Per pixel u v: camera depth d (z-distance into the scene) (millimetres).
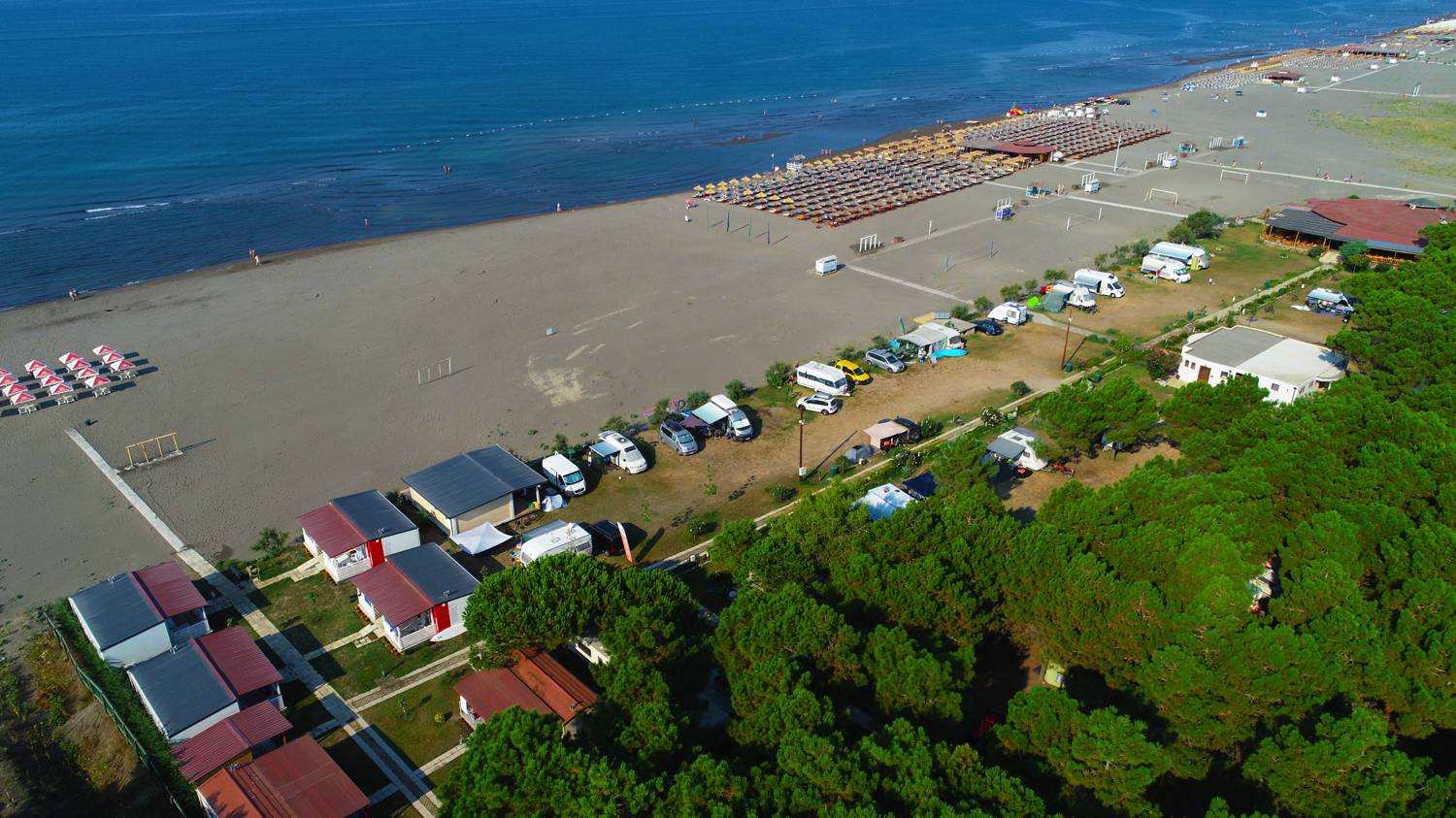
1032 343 93688
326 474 70750
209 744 42875
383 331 97375
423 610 51688
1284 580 43344
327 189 159125
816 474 70688
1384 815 31531
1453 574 41375
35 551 61375
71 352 91500
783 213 142125
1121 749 33469
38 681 50125
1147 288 108500
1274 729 36250
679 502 67438
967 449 61969
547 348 93500
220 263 120812
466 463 68125
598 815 32594
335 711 47312
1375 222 118312
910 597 44219
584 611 45594
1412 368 65500
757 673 38875
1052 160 171625
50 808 42719
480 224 138125
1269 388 74688
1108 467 69750
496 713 40406
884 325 99188
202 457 72938
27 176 161625
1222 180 155750
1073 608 42219
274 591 57312
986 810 32062
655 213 143000
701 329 98312
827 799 32719
